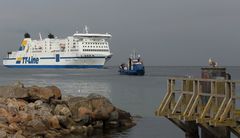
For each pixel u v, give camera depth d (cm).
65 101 3984
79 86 11919
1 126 3102
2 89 4112
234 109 2191
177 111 2480
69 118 3556
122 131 3638
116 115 3841
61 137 3244
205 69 2459
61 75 19475
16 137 2914
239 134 2184
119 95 8744
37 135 3142
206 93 2295
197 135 2659
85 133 3450
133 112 5362
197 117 2284
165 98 2545
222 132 2372
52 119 3403
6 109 3534
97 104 3806
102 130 3634
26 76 18512
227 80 2198
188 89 2431
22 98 4016
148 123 4131
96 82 14050
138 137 3403
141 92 9556
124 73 19438
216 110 2242
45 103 3941
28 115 3394
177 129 3775
